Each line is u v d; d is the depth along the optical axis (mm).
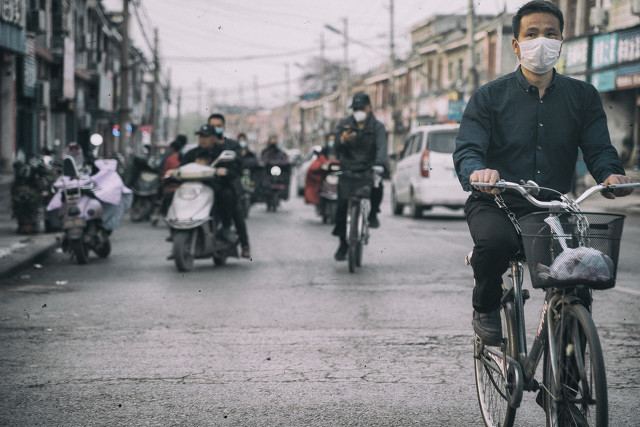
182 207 9609
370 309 7184
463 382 4863
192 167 9805
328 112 90688
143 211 17766
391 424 4098
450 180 16625
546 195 3723
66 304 7430
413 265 10133
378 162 9547
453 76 51844
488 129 3756
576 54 26828
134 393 4625
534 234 3152
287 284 8641
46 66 35188
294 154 65938
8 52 25391
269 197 20609
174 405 4402
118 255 11398
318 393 4633
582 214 3115
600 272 3049
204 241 9648
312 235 14250
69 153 10805
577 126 3764
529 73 3738
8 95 28125
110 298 7758
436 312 7039
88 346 5770
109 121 54719
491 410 3965
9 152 28344
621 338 5996
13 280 8891
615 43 24484
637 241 12531
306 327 6430
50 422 4109
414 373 5062
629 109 24719
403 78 64438
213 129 10039
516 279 3678
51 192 13086
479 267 3625
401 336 6102
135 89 68125
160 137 91250
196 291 8188
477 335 3916
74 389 4699
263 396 4570
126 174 17609
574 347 3217
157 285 8594
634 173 22703
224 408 4352
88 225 10562
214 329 6355
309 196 17016
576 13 27406
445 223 16406
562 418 3318
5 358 5414
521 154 3752
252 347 5746
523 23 3664
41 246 11062
